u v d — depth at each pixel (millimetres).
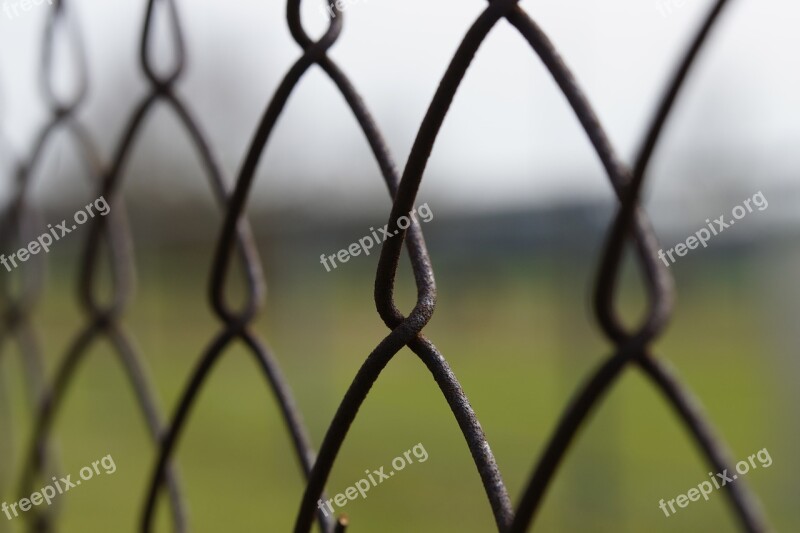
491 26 496
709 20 501
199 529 3330
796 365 2781
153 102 909
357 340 4727
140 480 3822
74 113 1089
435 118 499
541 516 3402
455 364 5984
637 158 549
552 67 533
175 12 885
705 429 623
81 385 5719
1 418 1393
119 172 983
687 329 5574
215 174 849
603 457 3250
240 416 5156
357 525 3424
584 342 2771
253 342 766
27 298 1296
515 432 4656
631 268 3545
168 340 6324
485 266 3379
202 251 3686
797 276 2670
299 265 3600
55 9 1104
